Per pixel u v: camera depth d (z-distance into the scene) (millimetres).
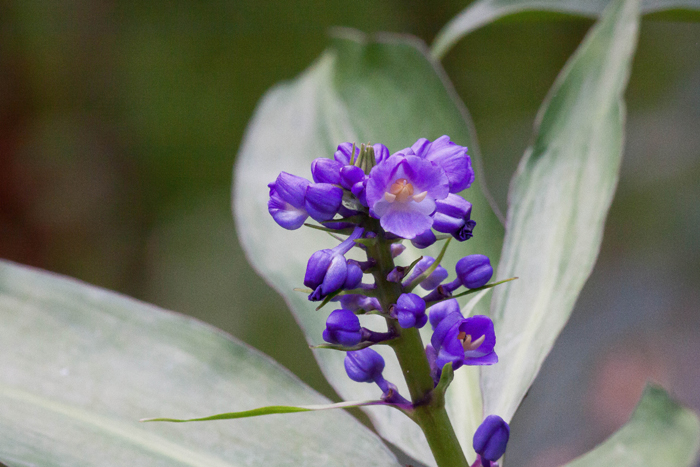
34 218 2205
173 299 2283
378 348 912
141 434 889
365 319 915
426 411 840
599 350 2186
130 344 919
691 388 2041
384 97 978
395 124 972
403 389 902
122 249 2332
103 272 2297
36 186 2213
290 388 909
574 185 917
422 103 971
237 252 2314
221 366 914
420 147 844
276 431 894
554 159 928
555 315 890
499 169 2330
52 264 2229
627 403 2047
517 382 883
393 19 2350
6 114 2189
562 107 936
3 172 2178
